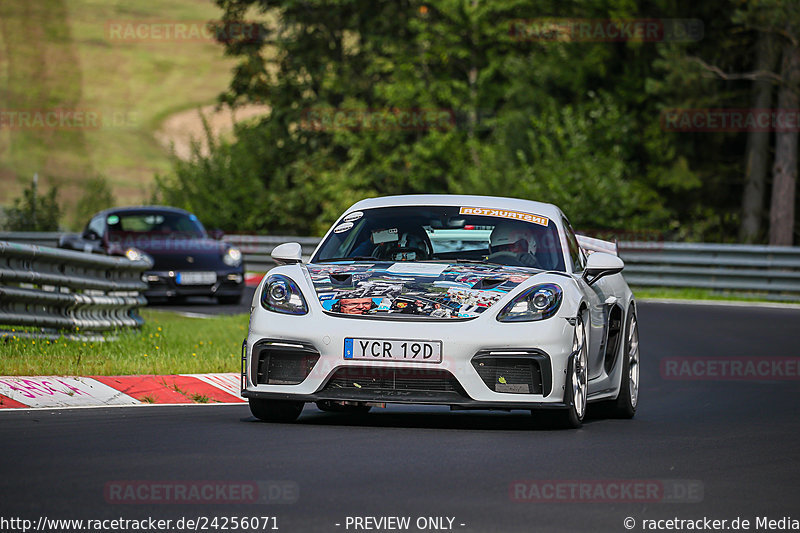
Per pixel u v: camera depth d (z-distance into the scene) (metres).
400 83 138.12
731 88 118.06
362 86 145.50
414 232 29.88
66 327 41.53
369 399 25.67
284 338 26.20
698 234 117.69
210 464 20.55
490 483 19.45
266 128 148.38
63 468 19.78
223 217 133.88
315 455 21.86
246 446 22.80
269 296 27.16
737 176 123.12
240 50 151.25
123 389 31.64
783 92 109.25
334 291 26.83
